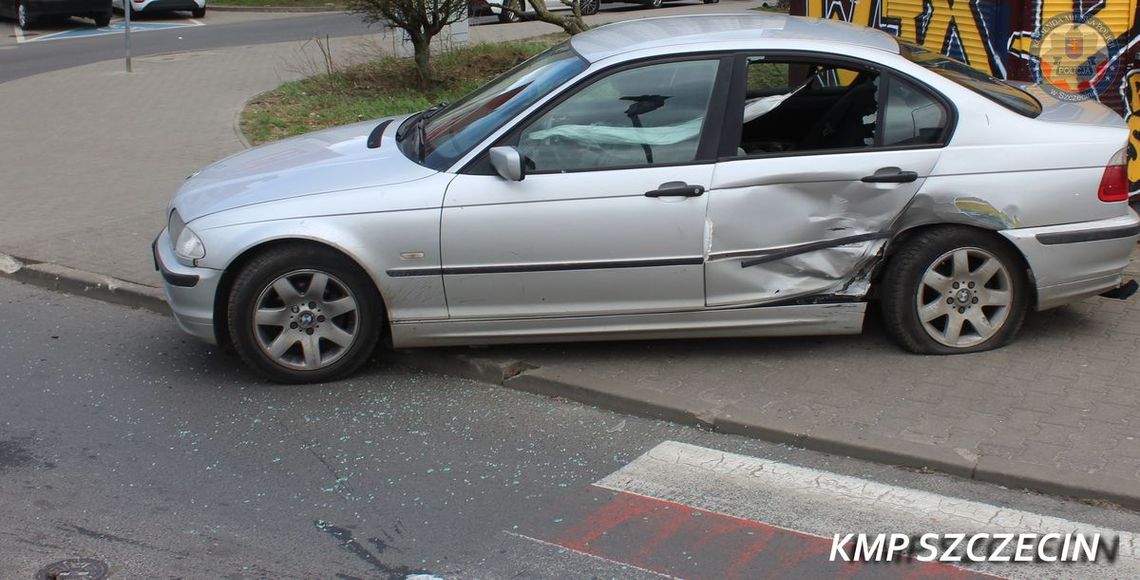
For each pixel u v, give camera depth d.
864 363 5.29
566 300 5.15
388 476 4.45
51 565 3.80
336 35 20.28
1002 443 4.44
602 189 5.00
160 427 4.93
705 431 4.80
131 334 6.14
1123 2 7.08
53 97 13.46
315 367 5.30
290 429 4.89
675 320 5.20
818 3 9.62
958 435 4.52
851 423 4.66
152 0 24.69
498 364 5.36
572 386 5.12
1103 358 5.23
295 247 5.11
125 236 7.71
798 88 5.32
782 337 5.63
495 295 5.15
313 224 5.04
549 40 16.66
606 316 5.18
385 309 5.27
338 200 5.08
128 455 4.66
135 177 9.43
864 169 5.01
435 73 13.64
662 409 4.90
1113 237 5.12
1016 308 5.27
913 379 5.09
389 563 3.82
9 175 9.61
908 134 5.09
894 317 5.28
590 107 5.12
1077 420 4.61
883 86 5.13
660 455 4.59
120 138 11.01
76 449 4.71
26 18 22.91
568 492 4.29
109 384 5.43
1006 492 4.21
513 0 13.26
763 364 5.32
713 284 5.11
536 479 4.40
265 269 5.11
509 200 5.02
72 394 5.31
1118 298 5.50
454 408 5.09
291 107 12.41
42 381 5.47
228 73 15.02
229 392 5.30
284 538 3.99
